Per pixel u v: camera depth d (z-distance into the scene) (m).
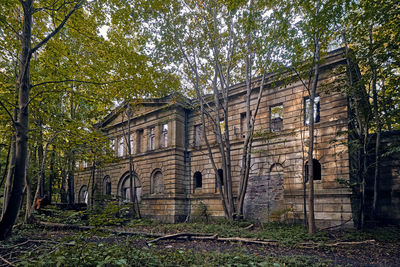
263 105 20.20
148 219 21.80
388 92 14.39
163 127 26.08
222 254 8.33
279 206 18.31
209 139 23.38
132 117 28.28
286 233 13.24
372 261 8.90
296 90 18.66
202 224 18.00
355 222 15.59
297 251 10.28
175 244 11.38
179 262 7.24
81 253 6.59
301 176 17.56
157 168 25.22
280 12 13.53
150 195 24.89
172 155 23.89
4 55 11.80
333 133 16.58
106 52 11.68
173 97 19.97
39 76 13.30
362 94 15.01
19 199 8.98
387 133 16.22
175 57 18.00
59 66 12.37
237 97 21.94
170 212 22.92
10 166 11.83
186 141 24.92
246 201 19.97
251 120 19.64
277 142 19.00
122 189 28.75
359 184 15.16
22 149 8.94
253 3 14.72
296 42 13.62
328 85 16.23
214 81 19.47
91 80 11.84
